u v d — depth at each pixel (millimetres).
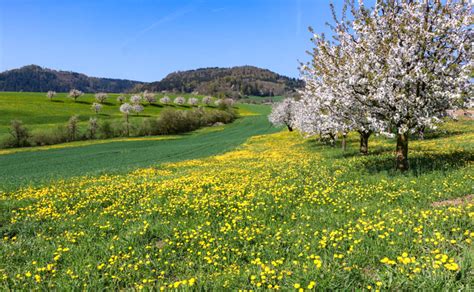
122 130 92688
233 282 6543
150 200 14164
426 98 14516
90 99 160625
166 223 10859
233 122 134250
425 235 7527
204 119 121688
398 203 10820
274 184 15266
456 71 14211
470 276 5484
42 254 9227
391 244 7262
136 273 7617
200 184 16266
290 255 7734
